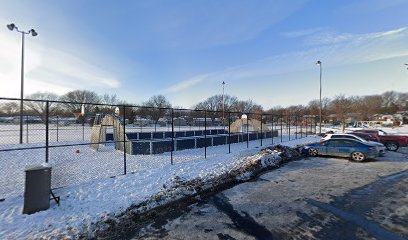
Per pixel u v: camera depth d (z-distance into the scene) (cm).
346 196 722
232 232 495
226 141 2147
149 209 612
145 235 485
